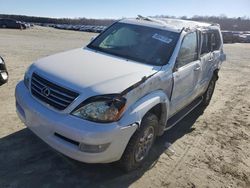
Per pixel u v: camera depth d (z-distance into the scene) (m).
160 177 4.05
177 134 5.53
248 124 6.47
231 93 9.12
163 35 4.88
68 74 3.66
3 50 13.91
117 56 4.60
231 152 5.08
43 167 3.90
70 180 3.72
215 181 4.16
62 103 3.43
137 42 4.86
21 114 3.97
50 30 45.31
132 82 3.65
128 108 3.50
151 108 3.92
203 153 4.91
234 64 16.25
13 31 34.25
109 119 3.33
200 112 6.93
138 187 3.77
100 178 3.83
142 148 4.02
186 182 4.04
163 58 4.53
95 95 3.35
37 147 4.34
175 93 4.66
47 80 3.64
